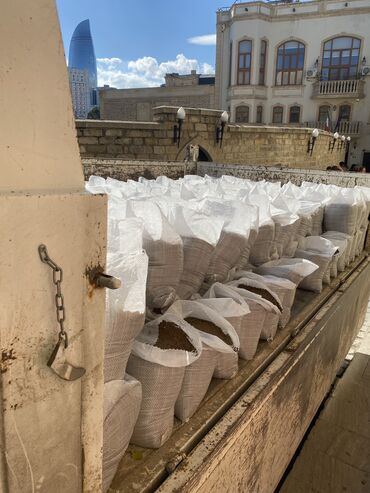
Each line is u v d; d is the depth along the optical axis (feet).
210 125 35.01
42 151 1.70
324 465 6.23
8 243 1.55
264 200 6.21
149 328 3.58
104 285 2.02
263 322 4.78
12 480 1.82
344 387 8.38
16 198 1.55
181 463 3.10
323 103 73.51
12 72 1.56
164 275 4.04
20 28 1.58
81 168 1.92
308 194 8.72
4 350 1.63
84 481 2.29
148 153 30.40
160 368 3.20
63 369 1.88
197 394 3.63
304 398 5.62
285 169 13.41
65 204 1.76
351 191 8.68
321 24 70.49
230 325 3.98
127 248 3.26
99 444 2.33
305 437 6.83
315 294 6.96
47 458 1.98
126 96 77.00
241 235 5.05
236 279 5.29
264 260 6.09
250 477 4.10
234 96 74.38
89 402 2.17
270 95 75.25
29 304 1.69
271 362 4.71
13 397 1.72
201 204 5.68
